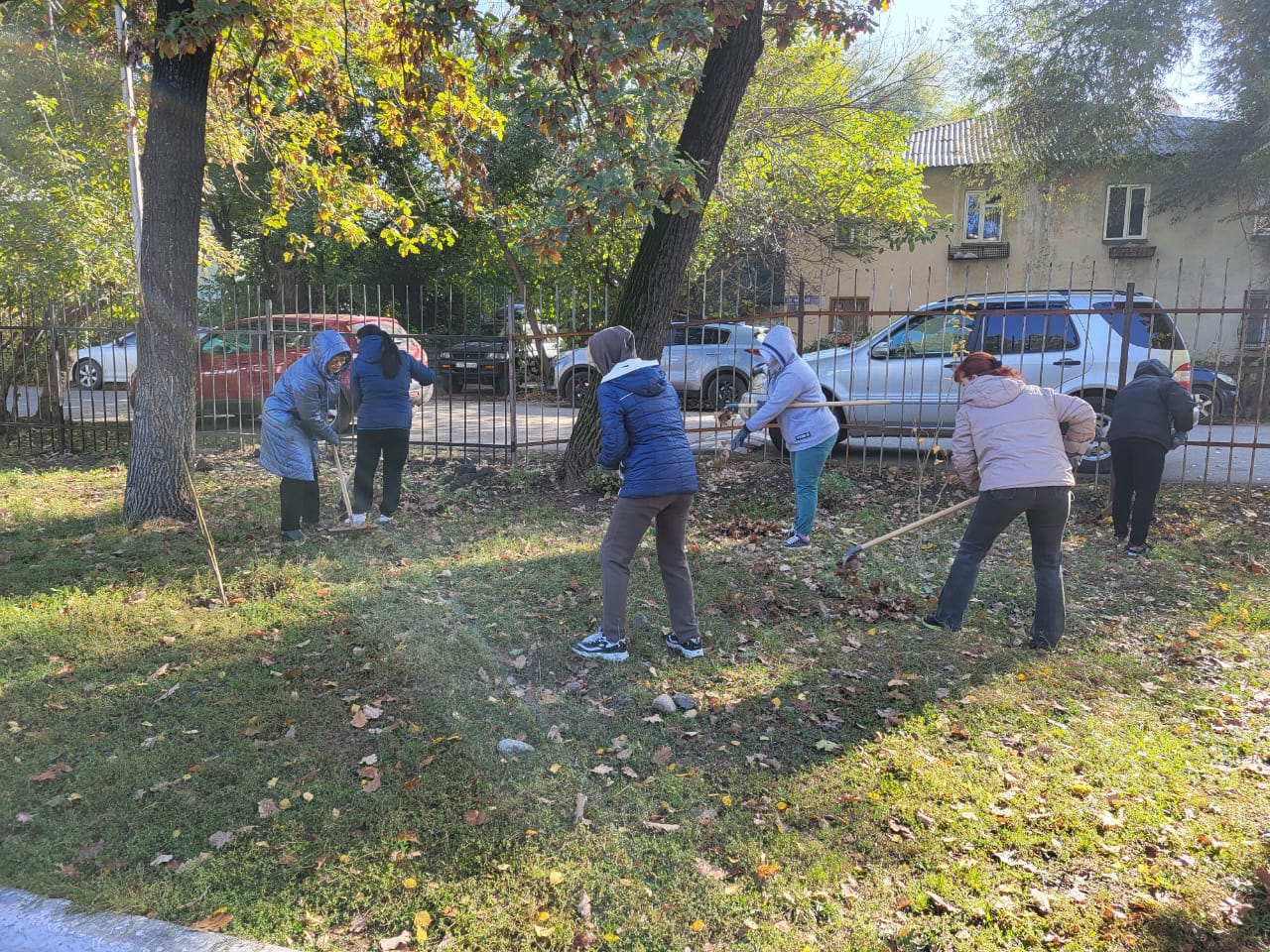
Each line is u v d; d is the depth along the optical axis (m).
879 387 9.80
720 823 3.21
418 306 22.77
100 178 12.23
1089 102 17.84
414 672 4.39
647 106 6.40
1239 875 2.97
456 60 8.44
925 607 5.55
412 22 7.33
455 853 3.01
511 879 2.88
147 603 5.36
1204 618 5.52
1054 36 18.08
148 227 7.04
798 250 20.25
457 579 5.86
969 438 5.11
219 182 19.61
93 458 10.40
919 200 17.34
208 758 3.61
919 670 4.61
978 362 5.16
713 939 2.66
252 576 5.88
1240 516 7.81
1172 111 18.31
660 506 4.48
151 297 7.10
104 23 9.62
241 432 11.63
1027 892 2.86
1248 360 14.73
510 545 6.70
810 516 6.73
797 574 6.12
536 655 4.65
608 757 3.68
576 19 5.87
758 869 2.95
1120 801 3.38
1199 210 19.06
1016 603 5.70
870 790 3.44
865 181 16.69
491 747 3.70
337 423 7.65
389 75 9.60
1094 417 5.07
